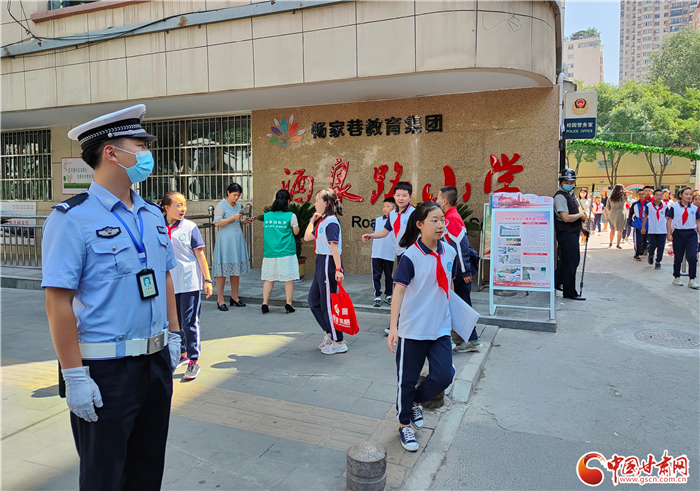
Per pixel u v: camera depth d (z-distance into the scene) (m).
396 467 2.84
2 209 12.11
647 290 7.72
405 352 3.02
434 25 6.33
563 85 9.41
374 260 6.48
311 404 3.66
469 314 3.13
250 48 7.31
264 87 7.30
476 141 7.91
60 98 8.68
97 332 1.93
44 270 1.84
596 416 3.54
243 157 9.84
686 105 33.38
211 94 7.82
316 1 6.83
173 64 7.80
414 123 8.24
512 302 6.69
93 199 1.98
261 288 7.77
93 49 8.34
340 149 8.80
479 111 7.86
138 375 2.01
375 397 3.78
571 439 3.23
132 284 2.00
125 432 1.97
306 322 6.05
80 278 1.90
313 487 2.62
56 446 3.08
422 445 3.12
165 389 2.16
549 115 7.50
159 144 10.48
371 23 6.63
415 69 6.46
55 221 1.87
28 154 11.81
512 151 7.73
